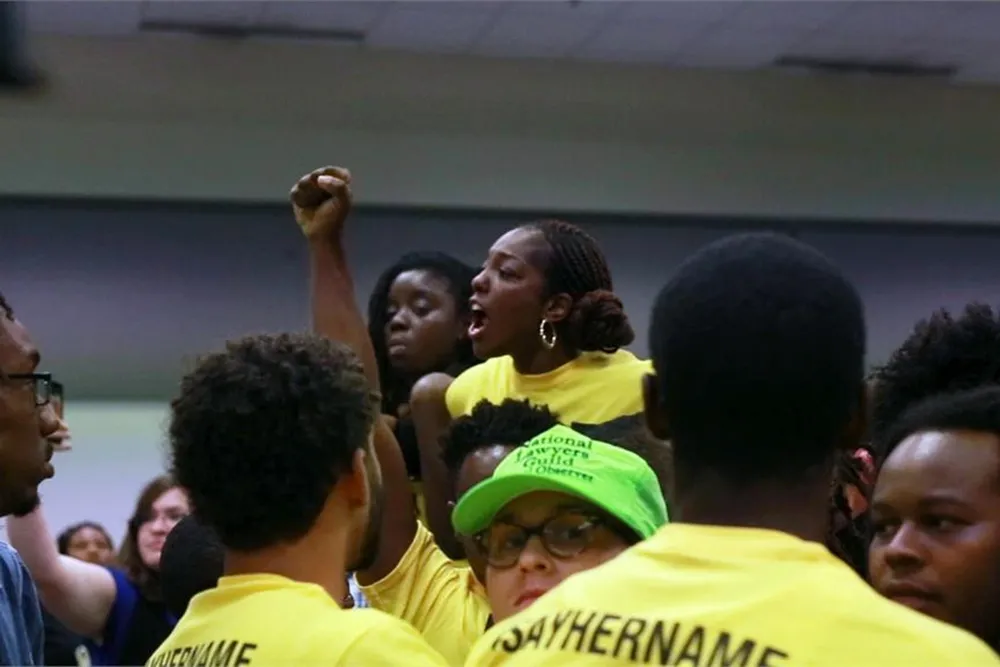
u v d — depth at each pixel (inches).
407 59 275.7
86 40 254.8
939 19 264.8
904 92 307.3
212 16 251.6
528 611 43.4
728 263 41.6
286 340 57.3
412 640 52.6
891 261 307.4
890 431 60.1
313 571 55.2
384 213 277.0
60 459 255.6
